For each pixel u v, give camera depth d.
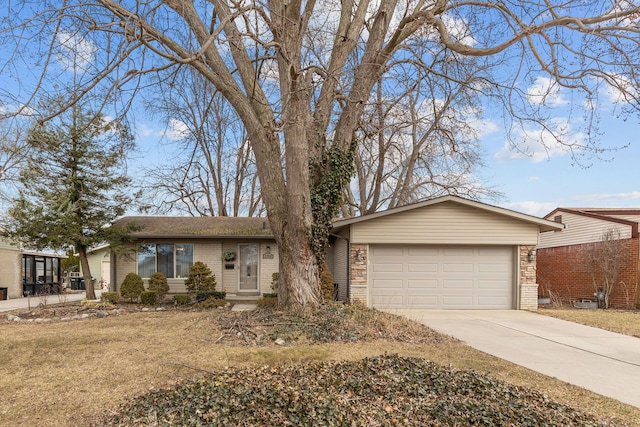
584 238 16.56
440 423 3.63
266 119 9.27
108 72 6.80
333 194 9.97
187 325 9.28
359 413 3.77
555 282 16.53
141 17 6.93
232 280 15.43
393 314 10.03
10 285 18.98
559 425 3.60
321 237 9.64
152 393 4.51
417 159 20.25
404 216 12.66
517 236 12.62
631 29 6.83
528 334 8.48
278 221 9.25
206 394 4.15
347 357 6.26
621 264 13.78
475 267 12.86
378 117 14.50
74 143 13.76
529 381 5.28
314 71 9.64
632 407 4.38
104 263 26.98
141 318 10.59
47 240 13.39
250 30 7.84
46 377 5.49
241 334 7.83
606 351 7.00
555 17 7.70
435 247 12.88
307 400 3.94
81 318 10.80
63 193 13.58
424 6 11.13
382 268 12.84
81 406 4.46
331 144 10.61
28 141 9.24
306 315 8.66
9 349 7.09
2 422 4.08
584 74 7.89
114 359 6.37
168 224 16.61
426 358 6.32
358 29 10.18
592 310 12.72
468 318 10.66
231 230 15.78
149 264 15.12
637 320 10.45
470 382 4.59
